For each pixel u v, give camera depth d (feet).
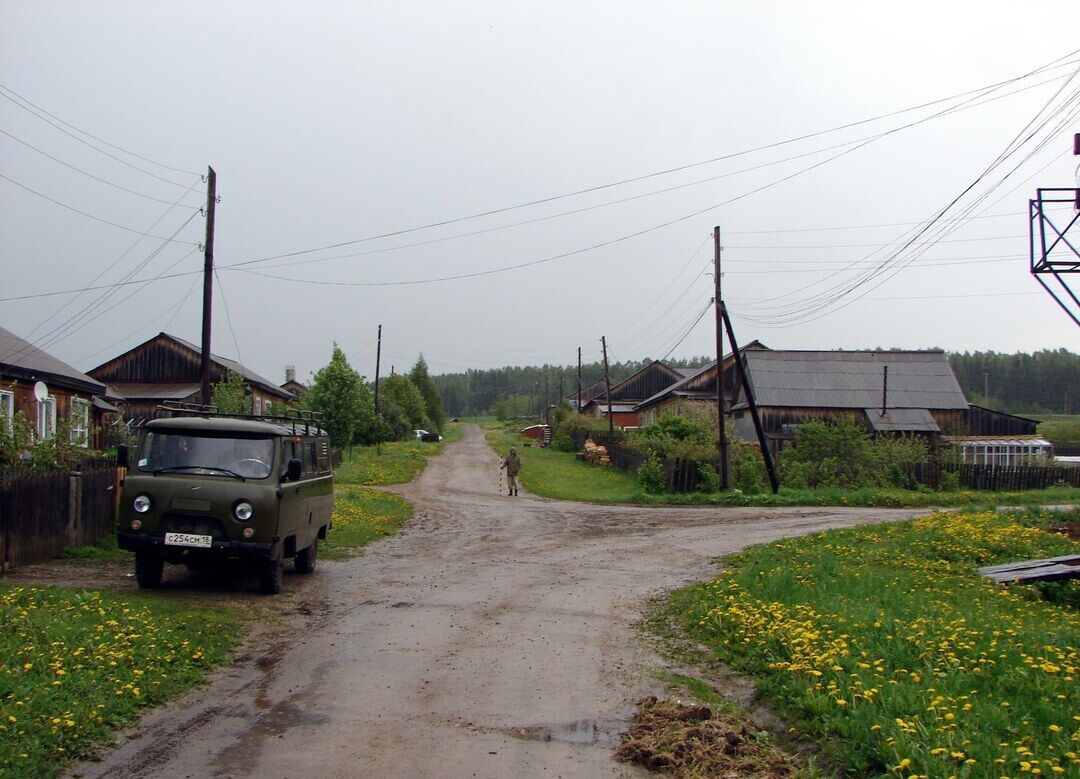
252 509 34.71
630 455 132.67
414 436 260.01
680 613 34.35
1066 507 85.87
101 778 16.44
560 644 28.71
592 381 538.88
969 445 142.61
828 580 37.73
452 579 42.52
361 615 32.86
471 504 93.81
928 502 100.78
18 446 45.50
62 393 78.84
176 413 41.60
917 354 157.17
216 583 38.40
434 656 26.50
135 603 31.53
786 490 104.88
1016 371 366.02
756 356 152.76
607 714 21.09
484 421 504.43
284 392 182.70
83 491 45.39
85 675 21.30
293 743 18.52
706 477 103.50
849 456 116.78
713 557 52.65
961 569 44.37
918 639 24.64
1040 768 15.05
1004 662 22.39
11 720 17.74
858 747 17.57
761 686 22.76
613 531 68.18
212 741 18.58
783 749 18.72
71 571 39.45
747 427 150.61
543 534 65.62
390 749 18.24
